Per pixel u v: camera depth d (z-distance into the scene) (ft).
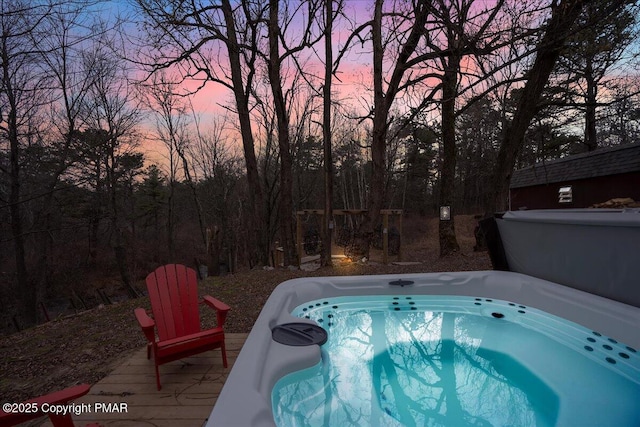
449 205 28.02
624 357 8.53
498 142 63.10
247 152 28.09
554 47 19.57
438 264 23.79
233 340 12.01
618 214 9.55
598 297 9.97
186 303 10.35
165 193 74.54
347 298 13.84
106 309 17.89
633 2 18.06
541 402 7.96
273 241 41.22
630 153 29.37
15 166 29.43
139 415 7.50
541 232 12.37
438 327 12.09
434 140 68.39
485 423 7.30
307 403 7.80
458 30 17.07
